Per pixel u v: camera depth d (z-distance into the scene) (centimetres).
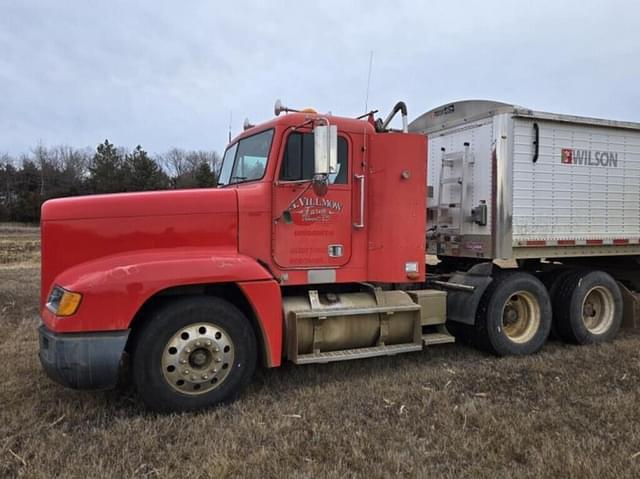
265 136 463
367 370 505
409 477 295
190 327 395
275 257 446
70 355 361
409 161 491
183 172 5528
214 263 404
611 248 645
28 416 377
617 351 579
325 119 445
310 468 303
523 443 336
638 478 293
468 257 595
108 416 386
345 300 483
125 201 404
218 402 404
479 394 430
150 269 384
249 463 308
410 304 504
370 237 488
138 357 381
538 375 484
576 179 607
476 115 588
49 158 6041
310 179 455
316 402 411
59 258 394
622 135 641
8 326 679
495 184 559
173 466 308
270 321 423
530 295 583
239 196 434
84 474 296
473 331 569
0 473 300
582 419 377
